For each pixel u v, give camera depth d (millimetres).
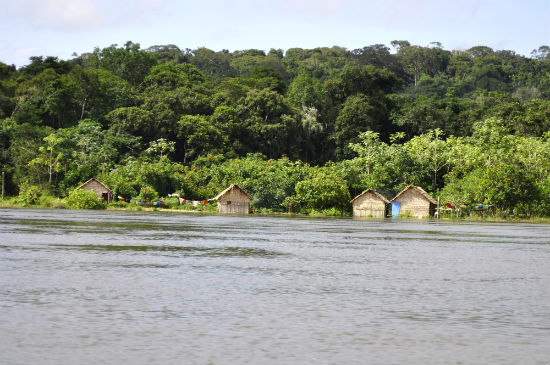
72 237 42438
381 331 16719
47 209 97500
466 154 123688
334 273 27766
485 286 24766
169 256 32562
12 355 13836
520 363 14055
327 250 38438
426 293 22828
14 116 148750
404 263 32281
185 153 146500
